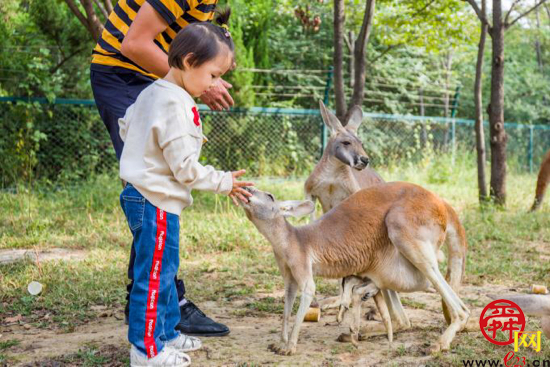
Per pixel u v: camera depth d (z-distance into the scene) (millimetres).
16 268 5629
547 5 16797
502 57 9812
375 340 3762
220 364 3328
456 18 12133
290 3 14664
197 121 3064
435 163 14289
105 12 8477
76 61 11680
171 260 3121
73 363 3383
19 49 11391
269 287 5184
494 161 9961
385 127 15305
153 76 3770
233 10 13227
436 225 3611
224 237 7031
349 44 15656
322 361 3373
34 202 9023
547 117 20188
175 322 3465
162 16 3375
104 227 7461
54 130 11266
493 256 6379
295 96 14555
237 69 12695
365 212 3641
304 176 13250
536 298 3104
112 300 4746
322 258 3559
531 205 10281
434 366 3264
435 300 4797
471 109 19625
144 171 2998
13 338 3869
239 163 12844
